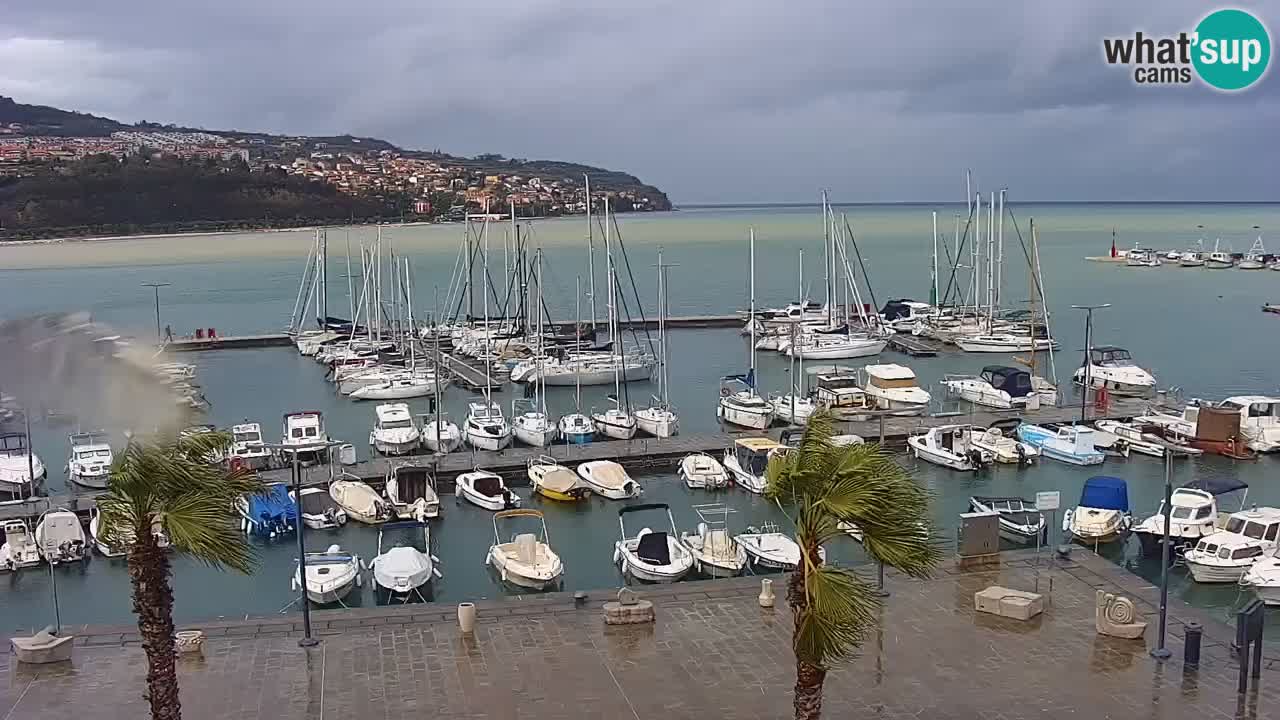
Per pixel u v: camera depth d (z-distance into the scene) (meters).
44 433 52.38
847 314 90.75
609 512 42.22
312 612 24.94
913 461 48.94
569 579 34.47
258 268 172.25
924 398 58.94
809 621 14.19
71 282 143.75
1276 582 30.17
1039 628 23.34
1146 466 47.69
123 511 14.56
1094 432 48.78
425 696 20.50
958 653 22.11
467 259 119.12
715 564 33.03
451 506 43.00
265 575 35.22
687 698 20.31
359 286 140.62
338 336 89.38
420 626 24.09
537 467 45.91
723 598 25.61
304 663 22.14
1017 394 60.25
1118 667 21.30
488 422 53.34
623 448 49.97
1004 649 22.27
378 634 23.67
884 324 91.44
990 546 28.00
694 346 87.88
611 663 21.97
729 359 81.25
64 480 47.34
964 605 24.78
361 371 71.56
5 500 43.84
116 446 14.34
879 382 60.38
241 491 15.41
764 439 47.06
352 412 64.06
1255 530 33.09
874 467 14.47
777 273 159.25
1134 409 55.97
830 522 14.61
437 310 118.94
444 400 67.25
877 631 23.27
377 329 90.88
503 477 47.16
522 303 98.19
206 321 108.12
